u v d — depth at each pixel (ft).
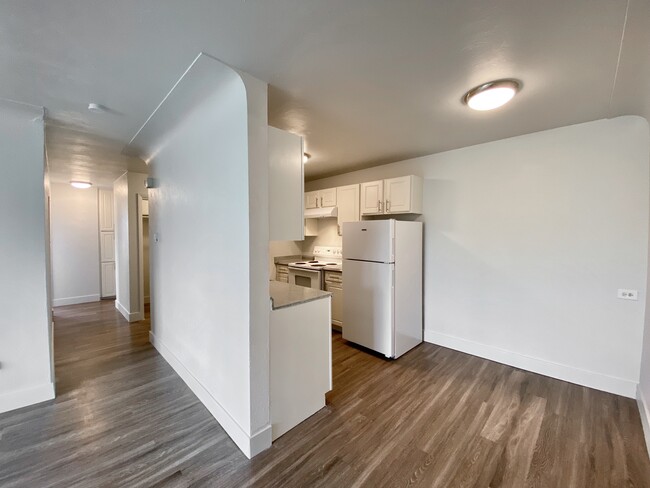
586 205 8.36
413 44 4.88
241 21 4.27
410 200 11.35
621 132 7.80
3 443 6.15
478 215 10.42
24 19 4.11
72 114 7.50
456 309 11.14
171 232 9.43
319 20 4.28
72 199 18.40
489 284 10.25
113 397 7.91
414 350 11.25
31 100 6.73
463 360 10.31
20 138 7.32
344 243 11.96
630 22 4.26
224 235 6.50
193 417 7.07
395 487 5.17
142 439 6.31
